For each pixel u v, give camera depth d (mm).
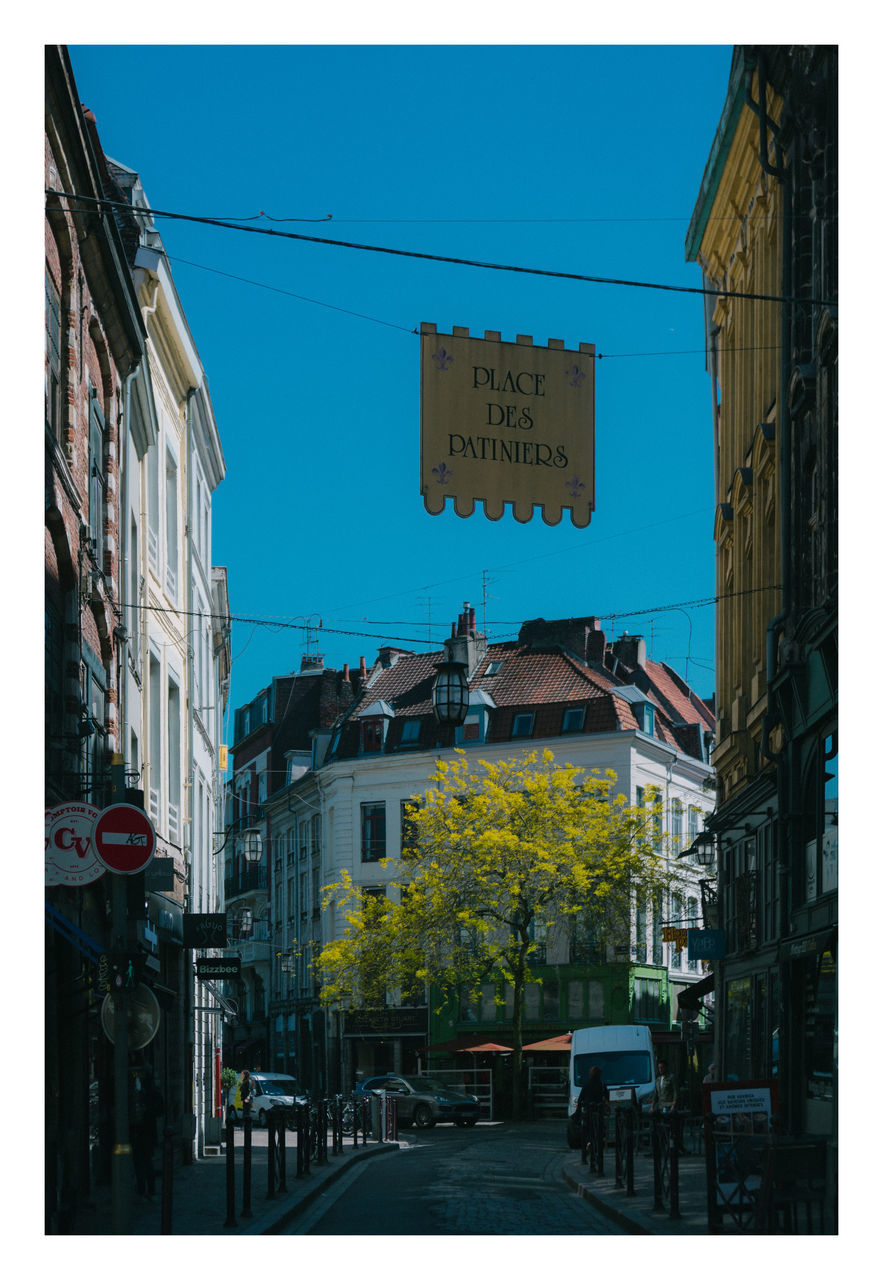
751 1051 27812
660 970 57531
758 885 28047
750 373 30328
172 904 27703
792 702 24031
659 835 51594
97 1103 19875
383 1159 30297
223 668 46188
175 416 32094
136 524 25859
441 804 52312
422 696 64000
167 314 29188
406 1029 59594
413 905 51344
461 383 14367
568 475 14633
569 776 51812
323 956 55156
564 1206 18375
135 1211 17469
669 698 67875
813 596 22734
